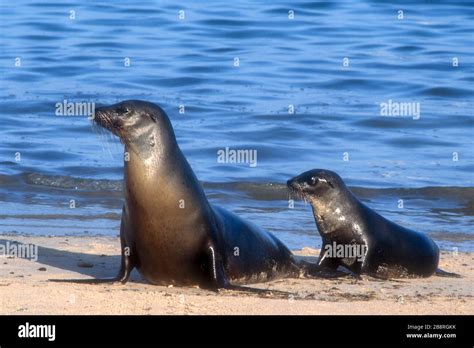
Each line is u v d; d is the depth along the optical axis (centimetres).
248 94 11681
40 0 16650
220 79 12375
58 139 9606
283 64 13188
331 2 16675
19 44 13838
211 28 15000
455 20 16000
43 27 14825
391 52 13975
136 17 15550
